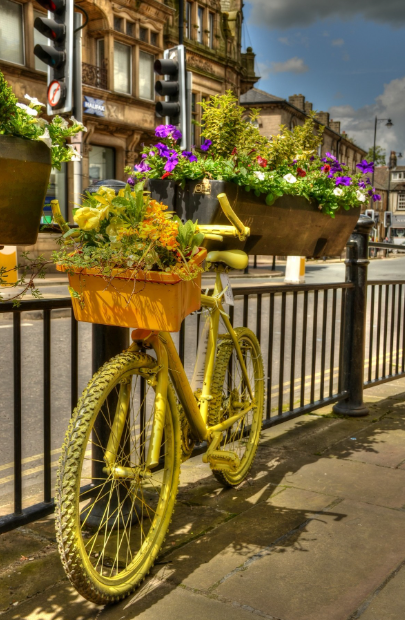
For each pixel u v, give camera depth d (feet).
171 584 7.21
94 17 72.49
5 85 5.82
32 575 7.37
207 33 93.20
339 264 110.93
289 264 61.00
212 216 9.23
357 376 14.78
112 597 6.59
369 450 12.27
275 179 10.06
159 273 6.25
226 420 9.56
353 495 9.98
